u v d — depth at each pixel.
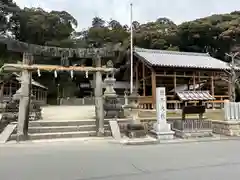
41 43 37.06
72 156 5.68
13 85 20.48
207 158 5.46
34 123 9.07
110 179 3.86
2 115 9.12
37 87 24.30
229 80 16.36
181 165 4.80
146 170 4.41
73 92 35.53
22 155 5.80
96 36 39.12
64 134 8.48
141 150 6.48
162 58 16.39
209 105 15.64
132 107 8.94
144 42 33.97
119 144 7.41
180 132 8.91
